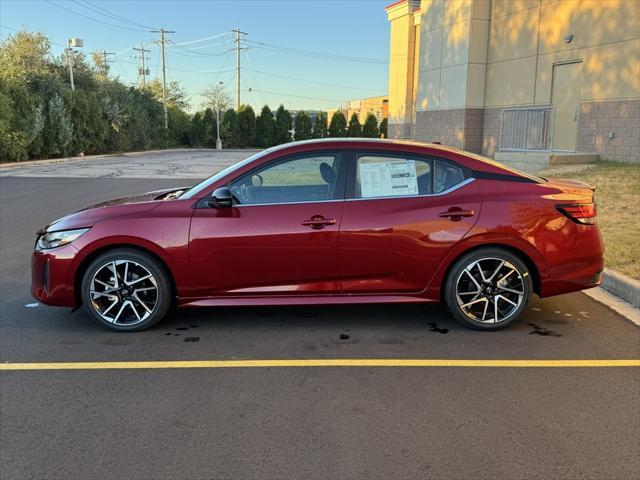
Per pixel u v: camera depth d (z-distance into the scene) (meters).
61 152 32.44
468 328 4.93
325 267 4.73
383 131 61.59
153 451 3.06
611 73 14.64
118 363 4.25
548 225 4.74
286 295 4.80
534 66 17.44
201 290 4.78
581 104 15.60
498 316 4.86
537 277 4.84
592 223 4.88
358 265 4.73
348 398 3.65
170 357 4.36
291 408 3.52
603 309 5.45
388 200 4.75
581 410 3.48
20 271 7.07
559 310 5.44
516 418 3.38
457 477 2.81
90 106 35.38
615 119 14.57
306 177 4.83
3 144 27.27
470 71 19.53
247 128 60.34
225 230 4.68
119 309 4.87
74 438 3.20
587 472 2.85
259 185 4.84
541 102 17.27
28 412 3.50
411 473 2.84
